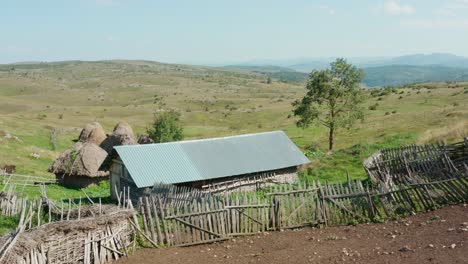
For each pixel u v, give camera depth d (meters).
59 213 20.67
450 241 15.27
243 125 153.00
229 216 19.64
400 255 14.51
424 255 14.16
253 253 17.17
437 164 25.41
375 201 21.36
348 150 43.94
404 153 26.91
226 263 16.12
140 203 19.08
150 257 17.22
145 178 33.62
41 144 72.81
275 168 39.44
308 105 59.47
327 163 41.75
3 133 63.34
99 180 45.97
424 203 20.48
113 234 17.16
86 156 45.34
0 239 14.59
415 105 116.06
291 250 16.92
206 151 39.03
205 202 19.48
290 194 20.64
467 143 25.95
